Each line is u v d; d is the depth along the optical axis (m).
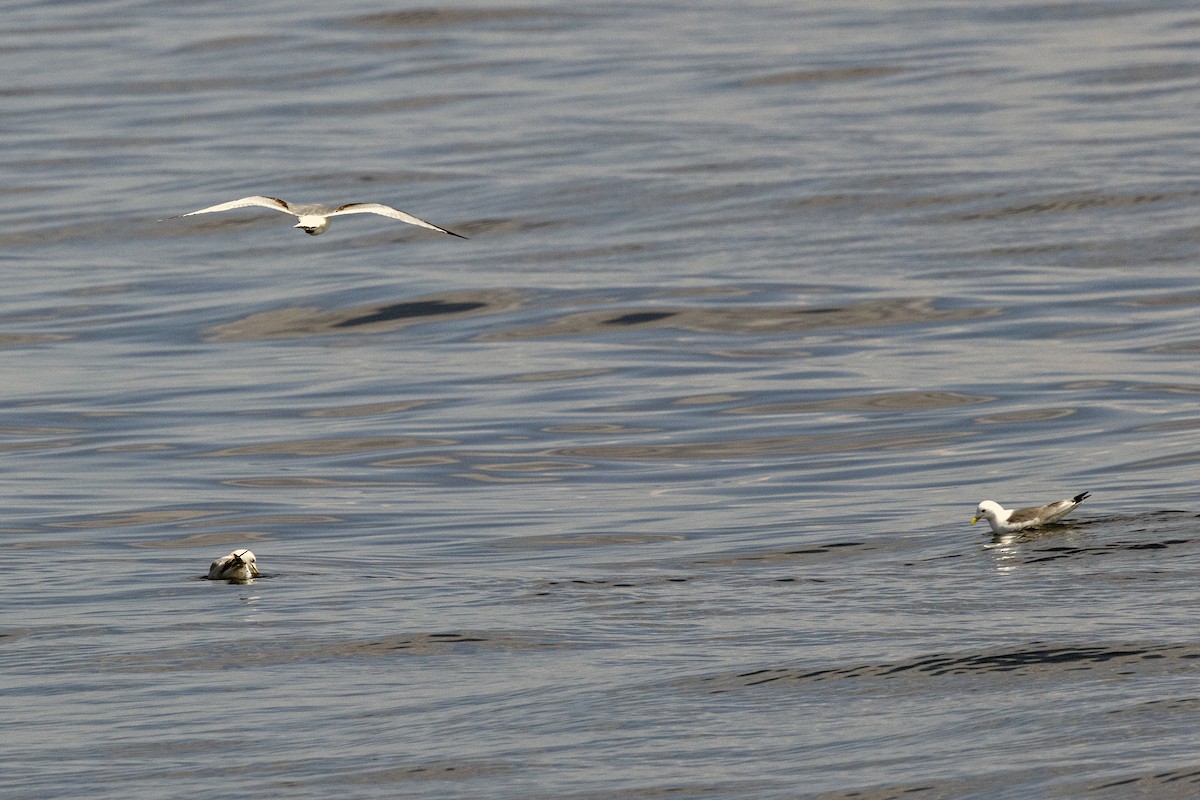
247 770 14.11
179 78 67.31
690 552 22.23
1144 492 23.89
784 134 55.41
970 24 70.56
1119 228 43.97
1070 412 30.00
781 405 31.56
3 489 27.17
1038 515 21.78
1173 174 48.28
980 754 13.55
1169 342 34.69
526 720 15.13
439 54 69.69
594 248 45.12
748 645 17.23
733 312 38.66
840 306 38.75
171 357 36.81
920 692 15.34
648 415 31.23
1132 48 64.94
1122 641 16.42
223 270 44.75
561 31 73.00
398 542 23.53
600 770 13.71
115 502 26.22
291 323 39.47
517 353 36.31
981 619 17.70
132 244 47.66
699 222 46.91
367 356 36.53
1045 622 17.34
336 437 30.20
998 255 42.41
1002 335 35.97
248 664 17.39
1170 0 72.88
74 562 22.59
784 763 13.66
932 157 51.59
